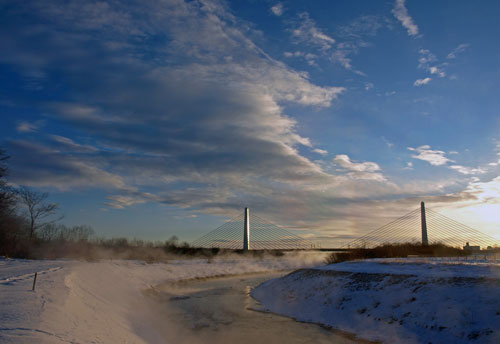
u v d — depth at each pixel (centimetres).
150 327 2023
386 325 2023
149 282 4131
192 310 2811
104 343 1170
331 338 2017
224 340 1972
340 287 2841
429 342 1717
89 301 1847
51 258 5594
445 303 1927
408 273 2553
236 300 3328
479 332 1605
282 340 1977
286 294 3294
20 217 6288
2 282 1902
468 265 2412
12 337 955
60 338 1043
